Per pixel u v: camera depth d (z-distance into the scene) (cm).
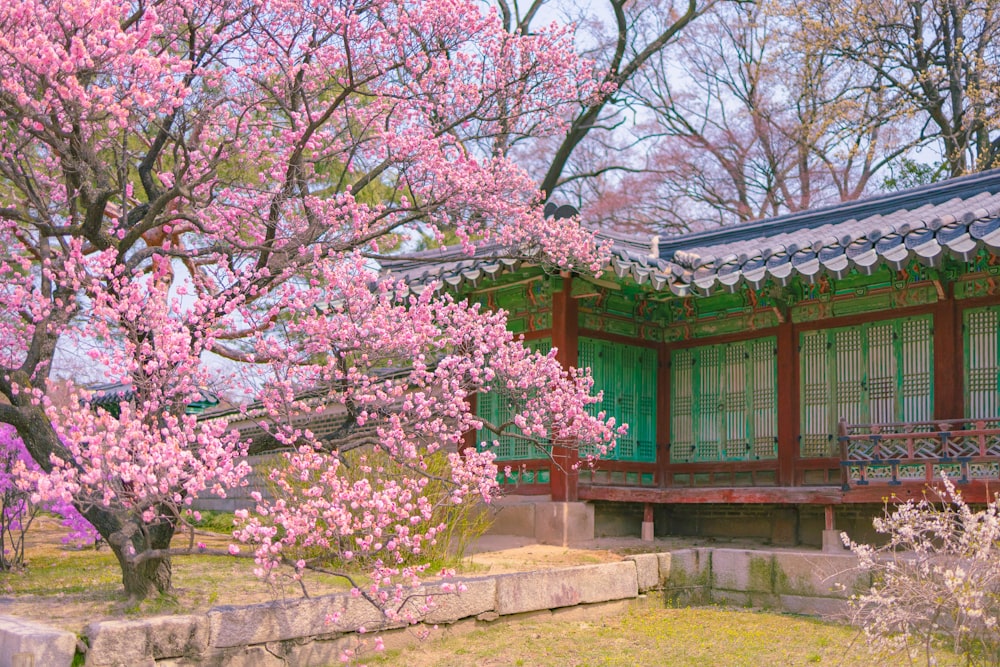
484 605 893
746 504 1300
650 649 830
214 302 790
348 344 824
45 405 702
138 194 1355
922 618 658
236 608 709
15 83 705
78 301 855
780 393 1291
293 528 672
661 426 1430
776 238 1384
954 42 2702
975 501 977
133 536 740
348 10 942
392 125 1072
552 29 1120
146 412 700
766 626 936
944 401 1122
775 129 3023
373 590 719
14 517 1041
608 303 1384
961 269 1124
